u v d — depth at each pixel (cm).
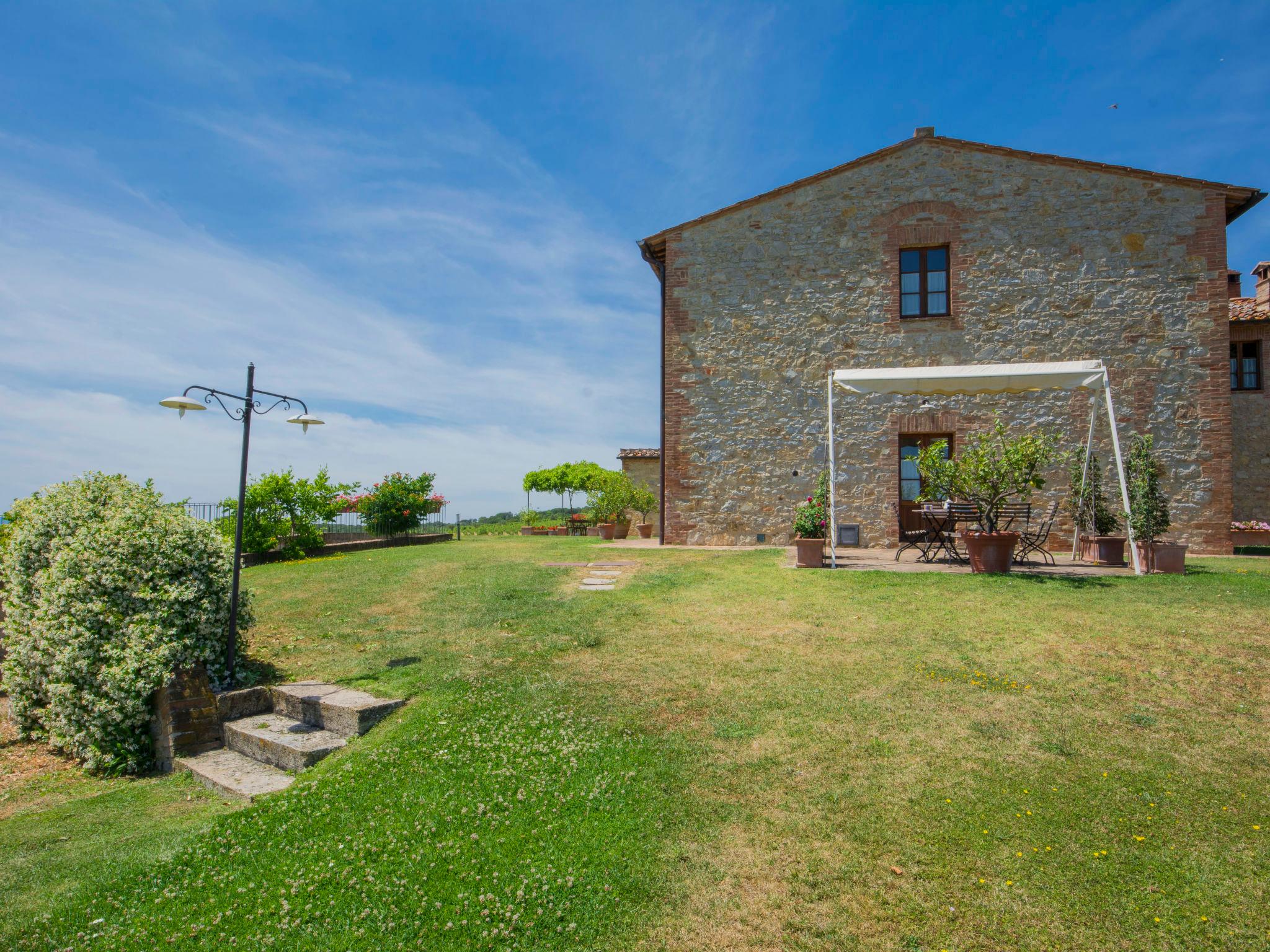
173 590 577
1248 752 416
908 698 505
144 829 401
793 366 1259
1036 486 890
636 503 1828
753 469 1271
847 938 279
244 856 348
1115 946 272
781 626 683
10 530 777
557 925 286
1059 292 1166
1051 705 487
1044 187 1177
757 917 292
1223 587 750
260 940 282
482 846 342
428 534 1758
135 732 546
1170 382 1131
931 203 1213
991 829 347
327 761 467
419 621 763
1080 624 641
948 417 1196
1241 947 269
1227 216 1170
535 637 679
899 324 1220
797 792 386
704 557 1096
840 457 1237
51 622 579
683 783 399
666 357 1311
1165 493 1123
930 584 806
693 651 623
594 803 378
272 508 1373
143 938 287
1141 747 427
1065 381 957
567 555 1189
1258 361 1459
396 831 359
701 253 1300
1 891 330
